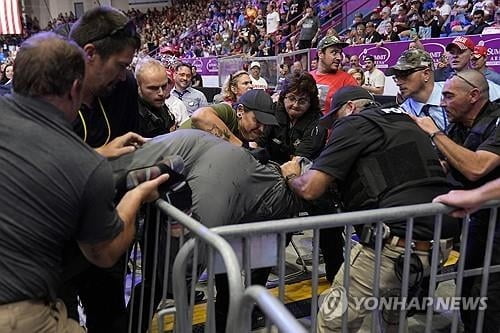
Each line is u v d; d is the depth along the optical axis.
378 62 6.73
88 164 1.26
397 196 1.81
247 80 3.83
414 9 8.90
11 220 1.22
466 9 8.14
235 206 1.72
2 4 16.08
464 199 1.61
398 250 1.79
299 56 7.05
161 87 2.71
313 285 1.50
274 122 2.38
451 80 2.29
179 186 1.58
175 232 1.59
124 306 2.11
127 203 1.44
